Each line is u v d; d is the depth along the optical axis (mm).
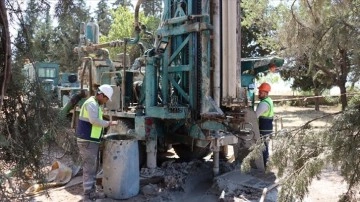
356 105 2367
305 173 2340
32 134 2926
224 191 5137
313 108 24641
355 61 2309
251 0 7059
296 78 23234
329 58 2609
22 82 2875
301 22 2869
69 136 3279
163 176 5895
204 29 5879
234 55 6008
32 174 2998
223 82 6070
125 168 5129
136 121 6301
